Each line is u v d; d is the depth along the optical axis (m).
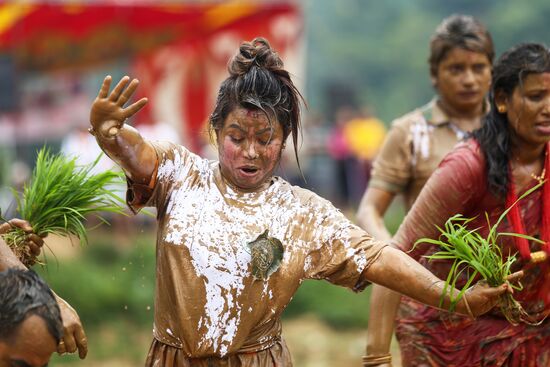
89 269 25.03
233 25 29.94
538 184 9.63
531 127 9.50
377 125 40.03
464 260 8.50
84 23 29.56
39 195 9.27
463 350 10.02
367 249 8.37
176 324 8.33
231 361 8.35
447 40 12.17
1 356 6.86
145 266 25.30
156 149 8.34
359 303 25.00
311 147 39.81
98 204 9.49
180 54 30.58
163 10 29.59
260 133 8.13
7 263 8.27
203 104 30.88
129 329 22.80
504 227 9.61
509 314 8.51
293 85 8.31
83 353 8.28
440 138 12.34
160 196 8.39
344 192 39.31
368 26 100.12
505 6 87.50
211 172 8.44
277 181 8.51
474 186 9.59
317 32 99.06
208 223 8.22
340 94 58.69
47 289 7.08
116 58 30.75
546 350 9.86
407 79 94.19
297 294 25.66
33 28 29.23
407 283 8.33
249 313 8.23
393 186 12.50
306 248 8.33
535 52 9.57
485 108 12.47
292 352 22.19
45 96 34.31
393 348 20.33
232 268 8.16
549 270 9.66
